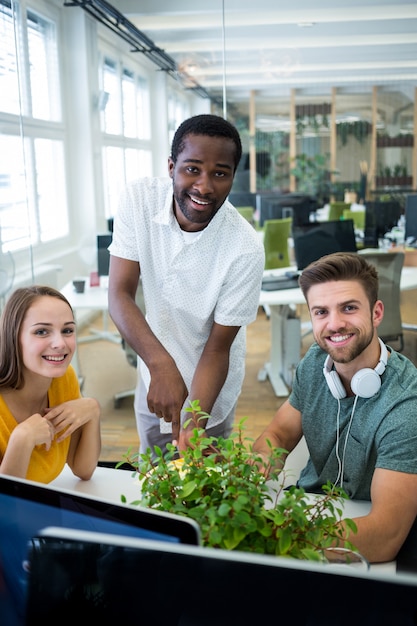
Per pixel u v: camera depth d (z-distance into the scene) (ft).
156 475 3.22
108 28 13.62
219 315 6.04
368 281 4.45
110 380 12.90
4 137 11.67
